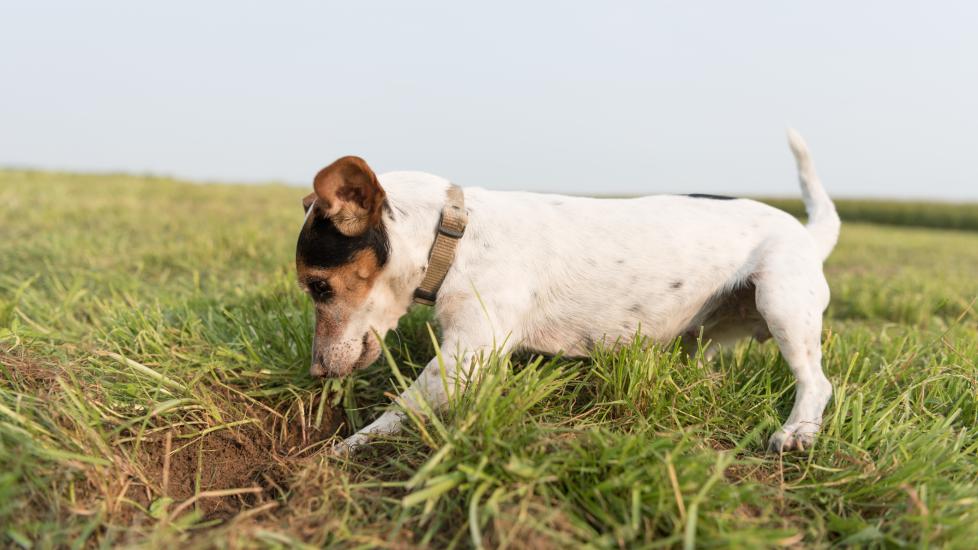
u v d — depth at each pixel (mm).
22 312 853
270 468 638
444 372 622
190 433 656
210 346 768
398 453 641
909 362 781
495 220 733
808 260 745
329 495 575
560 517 522
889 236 3602
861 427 649
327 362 711
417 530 543
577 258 743
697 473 550
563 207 767
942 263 2096
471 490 547
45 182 2971
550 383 658
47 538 517
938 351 834
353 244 686
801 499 582
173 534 548
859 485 597
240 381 731
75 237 1377
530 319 748
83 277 1067
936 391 728
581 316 753
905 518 545
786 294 725
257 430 690
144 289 1059
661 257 751
